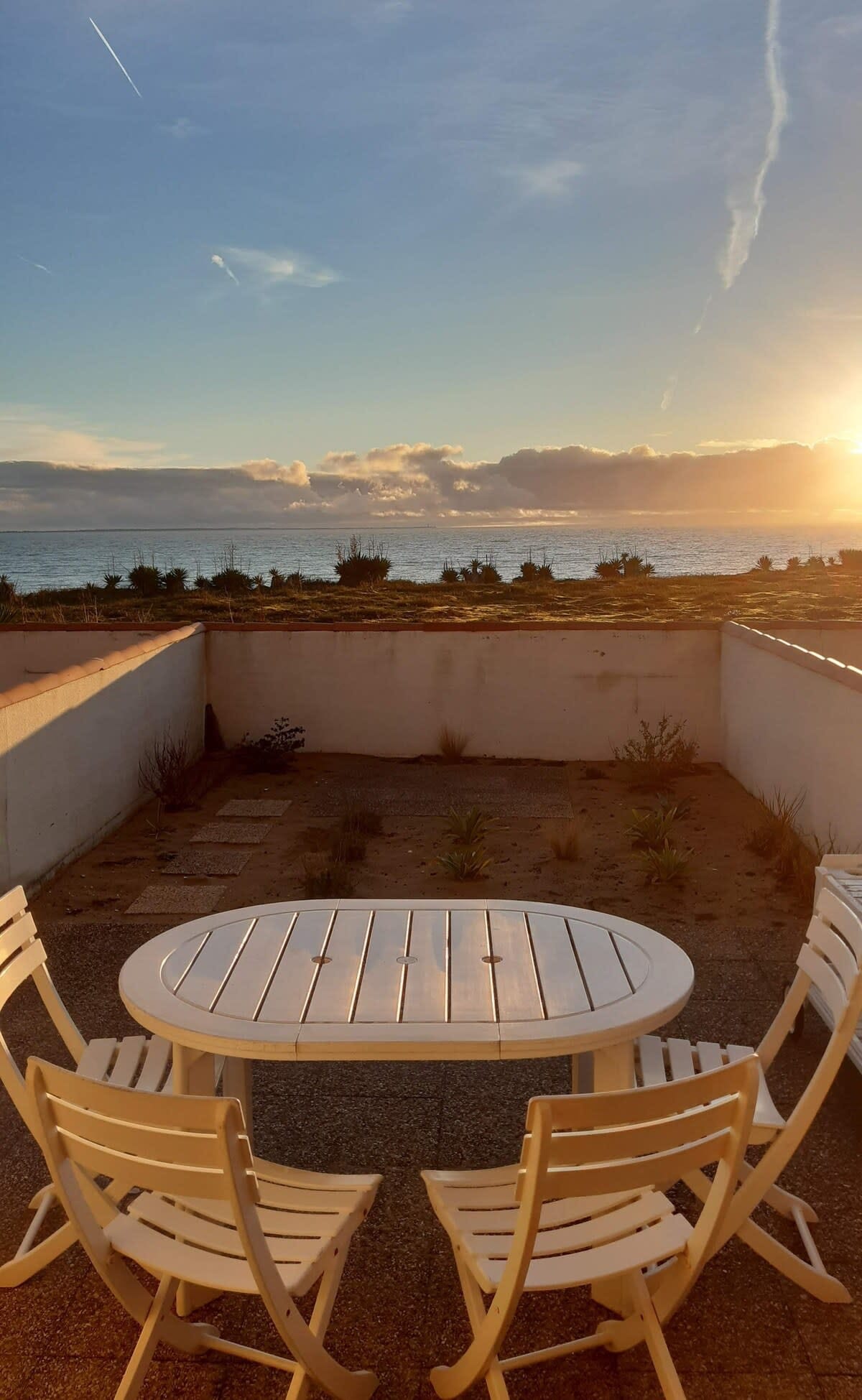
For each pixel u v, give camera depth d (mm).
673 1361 2604
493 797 8781
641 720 10180
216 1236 2363
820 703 6867
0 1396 2492
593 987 2953
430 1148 3561
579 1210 2463
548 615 19844
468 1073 4113
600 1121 1981
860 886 4312
